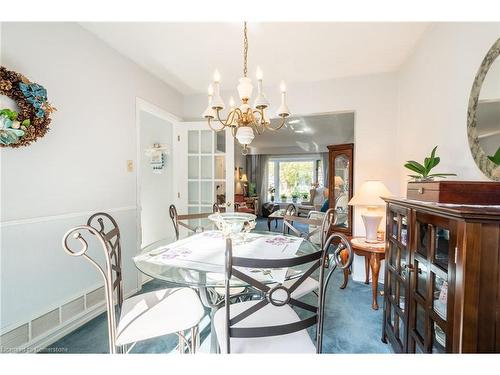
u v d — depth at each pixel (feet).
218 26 6.16
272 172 29.40
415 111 7.25
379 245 7.28
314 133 18.83
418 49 6.98
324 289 3.49
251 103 10.54
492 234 2.58
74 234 3.24
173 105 10.44
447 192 3.37
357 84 9.18
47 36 5.41
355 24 6.10
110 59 7.15
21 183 4.95
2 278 4.68
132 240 8.12
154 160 11.14
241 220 5.86
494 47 3.93
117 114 7.45
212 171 10.75
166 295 4.70
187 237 6.16
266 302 3.25
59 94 5.70
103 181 6.97
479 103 4.25
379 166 8.99
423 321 3.84
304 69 8.66
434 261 3.48
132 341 3.59
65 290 5.84
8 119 4.35
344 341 5.57
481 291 2.60
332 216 6.18
